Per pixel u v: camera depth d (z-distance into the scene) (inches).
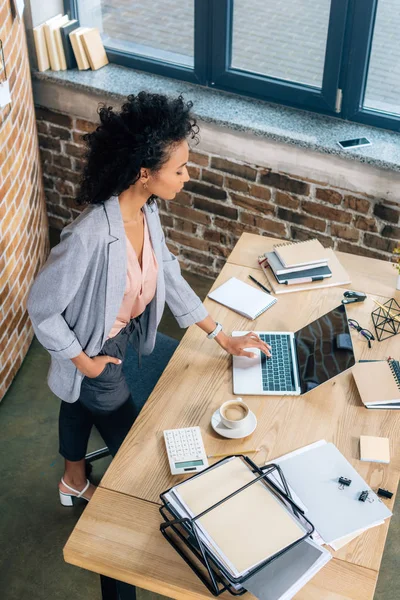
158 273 85.3
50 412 126.3
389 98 130.6
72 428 97.6
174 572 66.6
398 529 107.4
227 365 89.4
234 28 136.2
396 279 103.7
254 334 90.5
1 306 122.1
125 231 78.2
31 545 105.2
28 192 134.4
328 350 88.4
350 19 123.6
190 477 71.5
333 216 136.9
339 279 102.2
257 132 132.7
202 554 64.2
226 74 140.9
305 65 133.7
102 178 71.5
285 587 63.2
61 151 157.2
